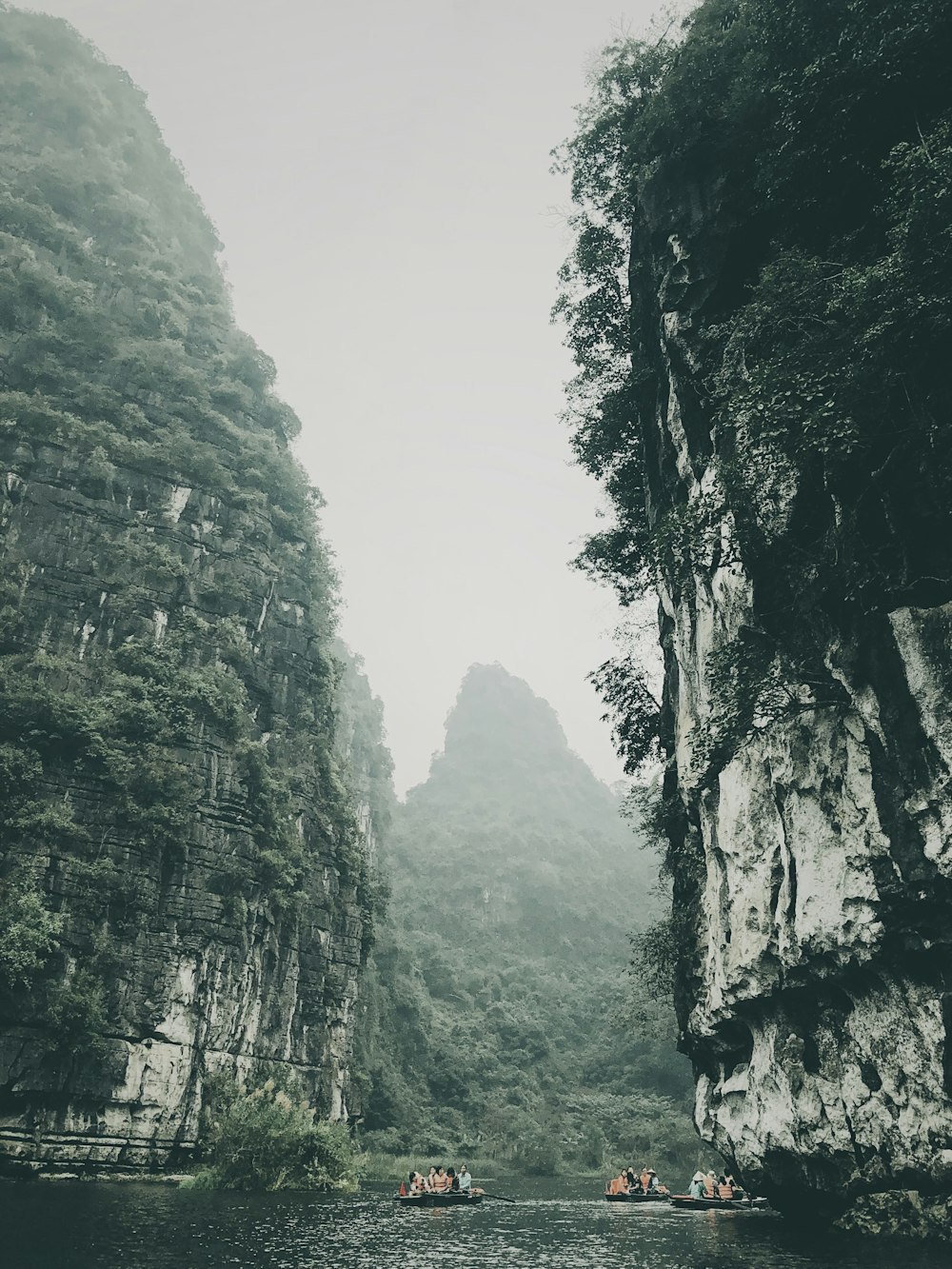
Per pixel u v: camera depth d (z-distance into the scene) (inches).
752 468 826.8
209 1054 1713.8
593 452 1304.1
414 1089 3366.1
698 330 986.1
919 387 698.8
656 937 1245.1
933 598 696.4
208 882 1790.1
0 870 1562.5
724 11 969.5
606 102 1146.7
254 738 2075.5
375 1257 744.3
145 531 2069.4
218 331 2738.7
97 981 1567.4
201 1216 1013.8
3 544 1891.0
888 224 773.3
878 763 720.3
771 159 864.3
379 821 4197.8
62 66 3270.2
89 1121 1512.1
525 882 5354.3
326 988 2053.4
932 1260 617.9
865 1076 756.6
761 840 877.2
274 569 2271.2
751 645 860.6
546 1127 3312.0
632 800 1398.9
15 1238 791.1
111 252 2760.8
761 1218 1029.2
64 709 1727.4
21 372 2191.2
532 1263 712.4
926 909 675.4
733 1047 983.0
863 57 765.9
